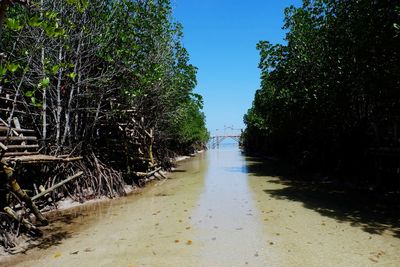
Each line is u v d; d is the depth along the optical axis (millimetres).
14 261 6543
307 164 22719
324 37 15859
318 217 9539
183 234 8125
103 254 6828
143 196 13961
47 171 11484
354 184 15484
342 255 6492
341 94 15414
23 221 7805
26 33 10859
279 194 13711
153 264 6246
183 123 32094
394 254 6453
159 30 15938
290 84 18844
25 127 12430
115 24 13359
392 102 12617
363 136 16281
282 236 7816
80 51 12891
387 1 10727
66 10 12062
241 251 6867
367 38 11844
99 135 16688
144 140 19844
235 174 22109
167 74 19031
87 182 13266
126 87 14664
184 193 14453
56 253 6945
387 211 10078
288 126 23625
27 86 12117
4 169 7891
